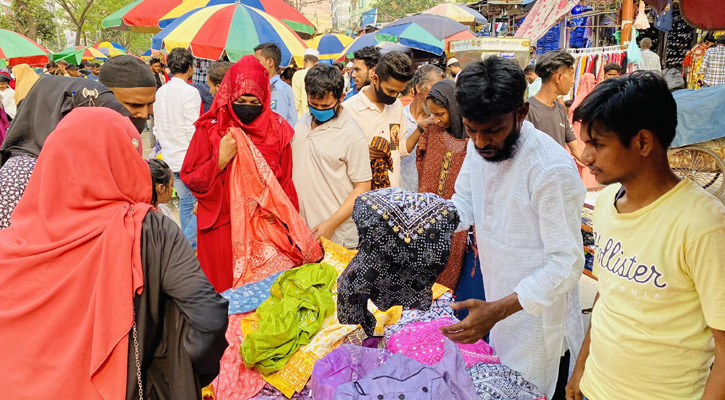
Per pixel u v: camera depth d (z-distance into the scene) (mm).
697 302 1393
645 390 1506
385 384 1844
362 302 1868
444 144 3086
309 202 3088
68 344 1382
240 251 2822
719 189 5250
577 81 7965
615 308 1557
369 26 20062
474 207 2188
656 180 1428
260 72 2848
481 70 1719
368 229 1781
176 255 1515
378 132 3377
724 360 1343
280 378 2186
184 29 6242
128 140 1533
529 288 1792
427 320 2533
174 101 4691
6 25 22812
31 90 2168
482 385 2033
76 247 1410
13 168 1958
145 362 1495
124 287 1391
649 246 1438
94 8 28453
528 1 9562
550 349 2016
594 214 1711
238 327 2439
